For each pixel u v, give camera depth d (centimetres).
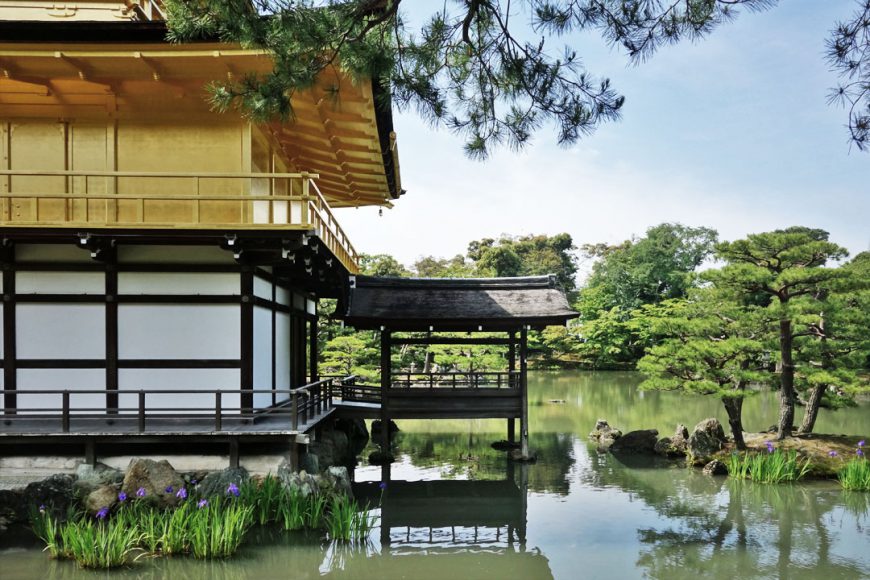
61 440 978
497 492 1307
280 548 894
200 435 996
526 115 742
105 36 949
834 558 904
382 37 650
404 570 873
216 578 798
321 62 652
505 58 697
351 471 1492
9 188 1108
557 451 1728
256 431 1005
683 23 621
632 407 2623
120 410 1010
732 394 1492
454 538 1020
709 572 852
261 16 602
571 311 1584
